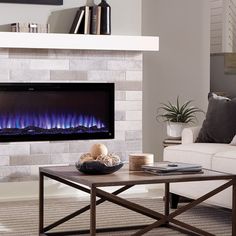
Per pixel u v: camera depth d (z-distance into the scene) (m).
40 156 6.12
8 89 5.98
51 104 6.15
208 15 7.63
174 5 7.47
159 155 7.41
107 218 5.05
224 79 7.97
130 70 6.42
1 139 5.99
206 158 5.01
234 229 4.12
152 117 7.38
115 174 4.04
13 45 5.90
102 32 6.27
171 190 5.46
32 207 5.56
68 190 6.25
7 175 6.02
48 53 6.10
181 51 7.51
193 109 7.54
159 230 4.62
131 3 6.54
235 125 5.59
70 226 4.76
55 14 6.25
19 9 6.14
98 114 6.32
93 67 6.28
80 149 6.26
